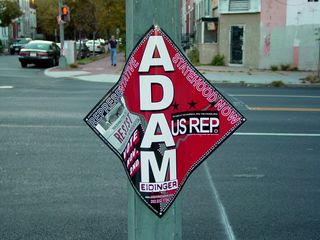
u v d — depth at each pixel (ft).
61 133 29.30
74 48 95.86
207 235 14.69
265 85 61.72
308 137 29.12
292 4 82.53
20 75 72.33
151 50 6.76
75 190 18.65
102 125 7.11
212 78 66.39
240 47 87.40
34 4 330.54
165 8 6.76
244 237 14.57
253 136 29.17
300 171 21.59
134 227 7.16
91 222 15.57
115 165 22.18
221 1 87.30
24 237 14.47
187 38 130.21
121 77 7.01
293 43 83.51
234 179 20.24
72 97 46.24
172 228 7.24
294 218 16.03
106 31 161.68
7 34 246.27
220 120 7.27
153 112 6.90
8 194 18.15
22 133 29.25
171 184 7.12
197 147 7.29
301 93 53.42
